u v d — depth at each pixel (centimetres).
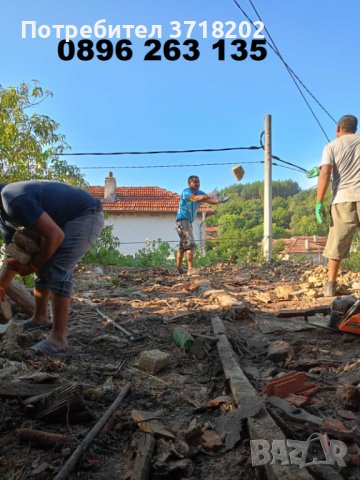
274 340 429
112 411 270
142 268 1206
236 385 289
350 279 790
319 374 338
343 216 607
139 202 3222
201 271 1071
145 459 221
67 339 424
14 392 282
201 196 1021
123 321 506
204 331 455
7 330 399
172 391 311
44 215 341
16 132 793
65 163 1093
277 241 5100
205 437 239
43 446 236
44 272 382
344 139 604
